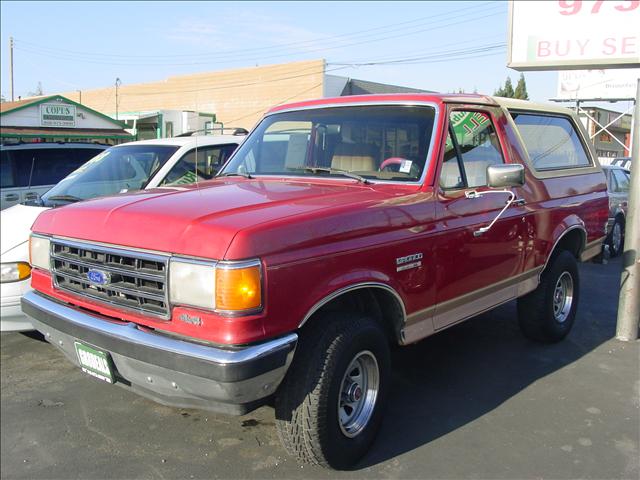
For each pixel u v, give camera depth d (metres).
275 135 4.62
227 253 2.65
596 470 3.39
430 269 3.65
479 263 4.11
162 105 43.50
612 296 7.38
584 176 5.70
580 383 4.61
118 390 4.57
